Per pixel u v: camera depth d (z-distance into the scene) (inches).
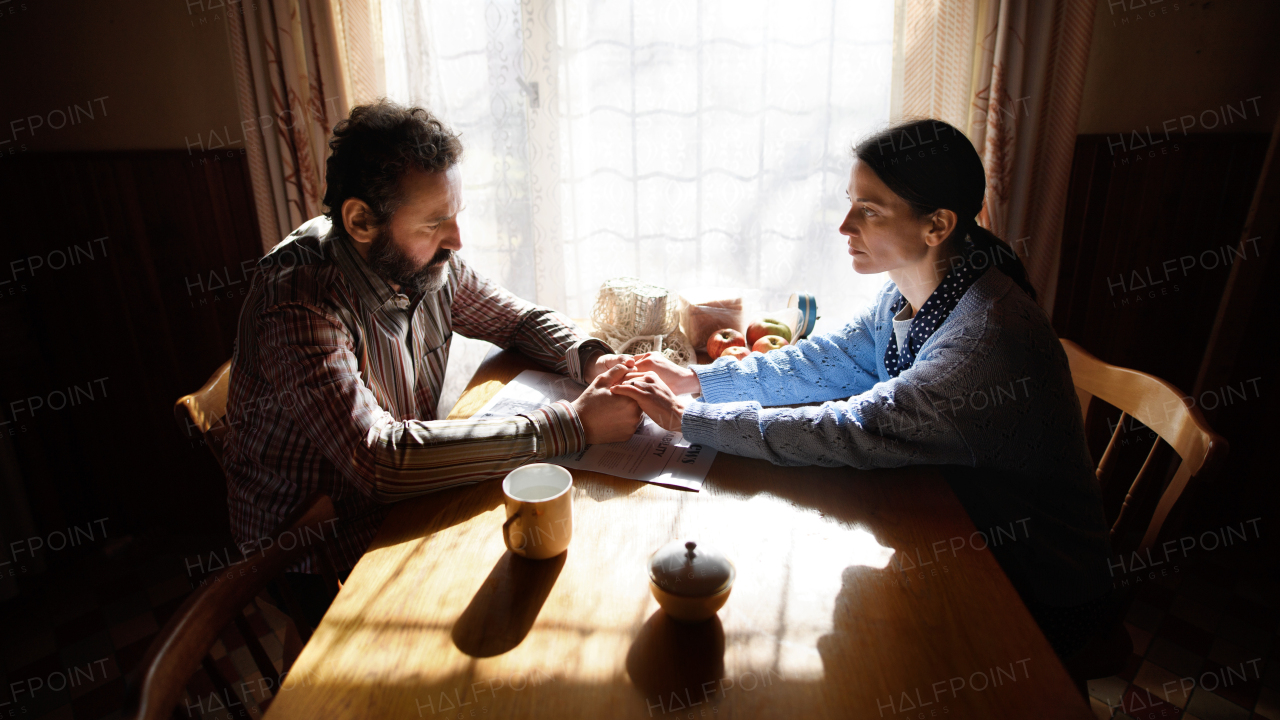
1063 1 60.7
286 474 45.9
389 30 69.4
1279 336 70.4
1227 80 67.4
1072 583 41.6
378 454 38.7
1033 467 40.1
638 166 71.4
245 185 75.2
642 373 47.1
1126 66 68.0
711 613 28.7
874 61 67.1
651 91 68.9
